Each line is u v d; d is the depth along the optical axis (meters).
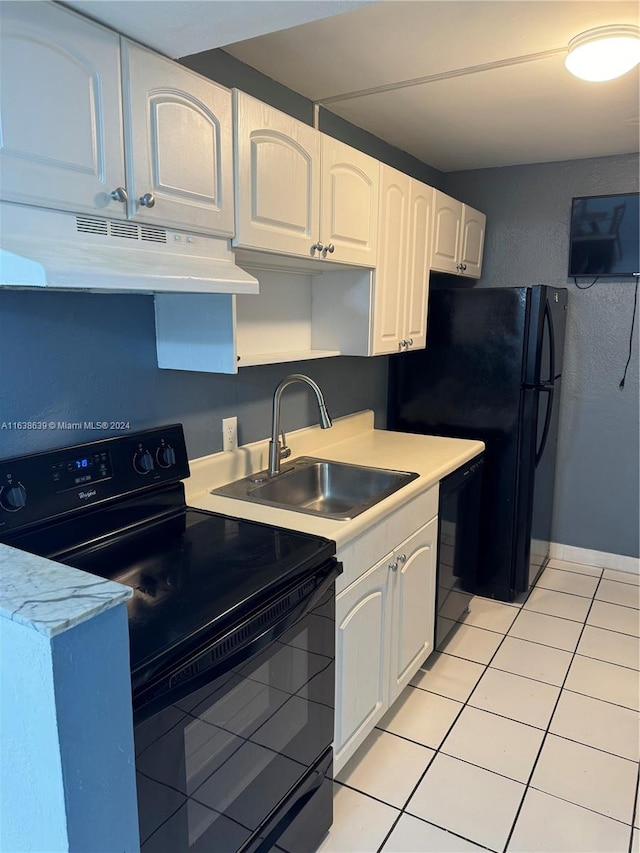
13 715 0.83
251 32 1.28
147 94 1.32
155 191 1.36
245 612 1.26
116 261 1.24
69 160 1.17
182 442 1.85
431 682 2.41
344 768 1.95
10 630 0.78
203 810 1.19
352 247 2.14
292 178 1.79
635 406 3.30
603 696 2.31
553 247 3.36
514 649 2.64
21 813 0.88
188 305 1.72
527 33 1.80
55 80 1.13
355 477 2.33
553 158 3.22
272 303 2.29
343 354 2.46
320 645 1.55
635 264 3.15
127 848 0.90
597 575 3.40
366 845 1.67
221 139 1.52
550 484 3.38
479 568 3.11
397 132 2.76
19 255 1.06
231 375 2.14
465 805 1.81
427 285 2.81
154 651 1.06
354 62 2.01
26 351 1.45
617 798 1.83
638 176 3.10
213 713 1.18
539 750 2.03
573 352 3.40
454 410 3.05
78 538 1.52
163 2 1.14
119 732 0.85
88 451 1.57
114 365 1.68
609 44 1.75
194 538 1.60
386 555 1.94
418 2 1.62
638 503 3.38
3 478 1.38
